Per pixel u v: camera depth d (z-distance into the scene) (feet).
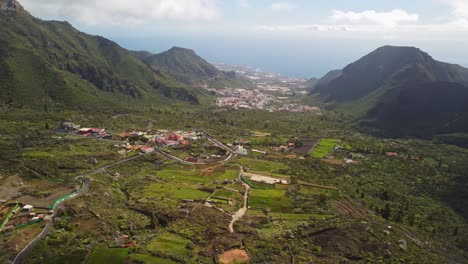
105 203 439.22
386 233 419.95
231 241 361.92
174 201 474.90
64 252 324.60
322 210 471.62
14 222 371.15
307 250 361.92
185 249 340.59
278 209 469.57
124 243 347.97
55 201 424.46
